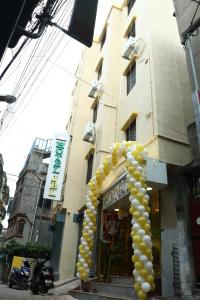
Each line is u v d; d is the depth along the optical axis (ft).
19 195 95.66
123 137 40.27
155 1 43.04
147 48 38.60
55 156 54.70
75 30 15.51
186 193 25.02
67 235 50.11
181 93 34.12
